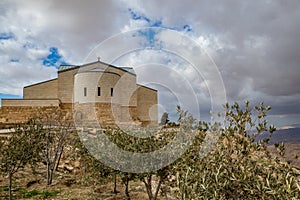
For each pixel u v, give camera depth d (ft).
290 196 9.59
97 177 33.68
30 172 49.88
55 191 37.96
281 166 11.91
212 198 11.03
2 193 36.45
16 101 113.50
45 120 65.31
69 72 129.70
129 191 37.29
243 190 11.52
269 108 12.57
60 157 53.16
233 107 13.16
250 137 12.54
